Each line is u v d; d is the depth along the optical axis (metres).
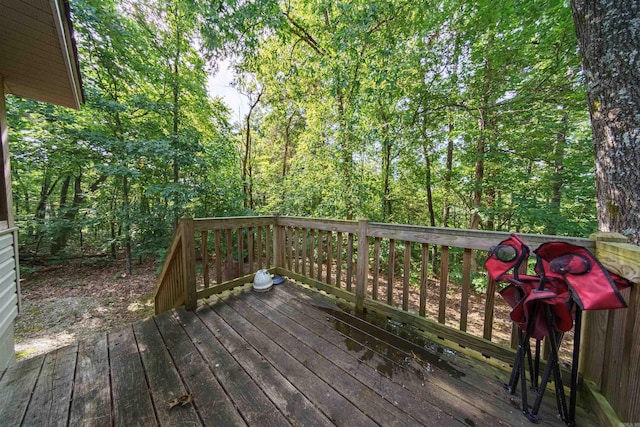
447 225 6.75
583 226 4.00
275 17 3.67
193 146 5.49
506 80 4.43
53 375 1.47
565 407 1.15
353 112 4.34
